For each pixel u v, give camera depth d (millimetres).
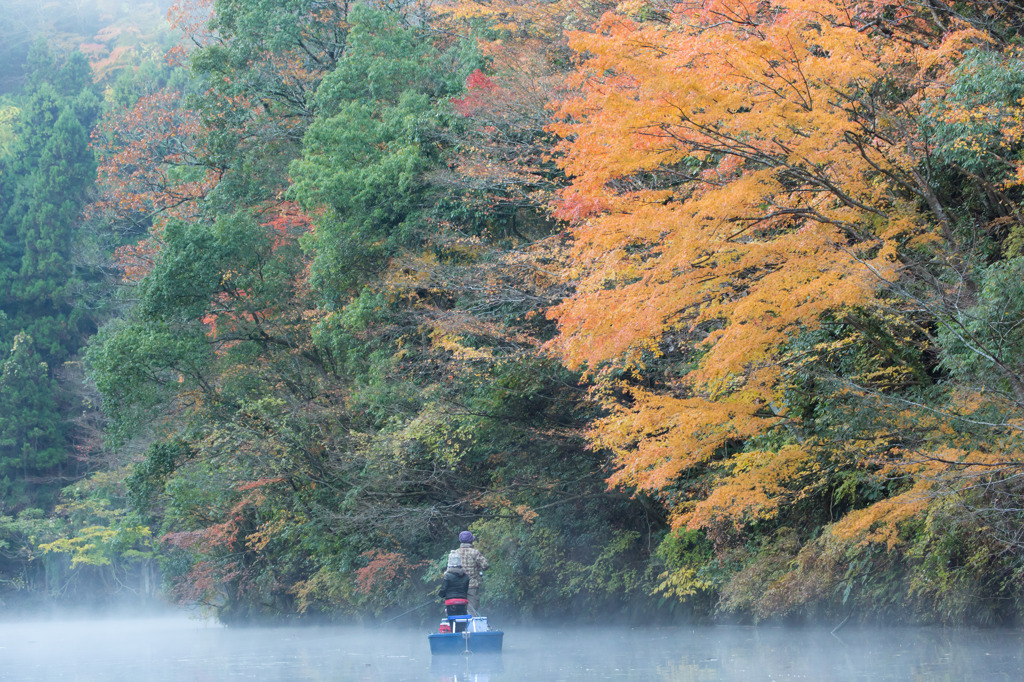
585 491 37531
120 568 104250
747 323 18750
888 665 17078
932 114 18484
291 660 26391
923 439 19297
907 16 21391
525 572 39094
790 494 24844
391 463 40125
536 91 36312
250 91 57125
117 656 31859
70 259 114875
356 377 44906
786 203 20125
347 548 45688
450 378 39250
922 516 21406
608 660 21500
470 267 38062
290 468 46375
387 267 43438
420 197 42000
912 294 19844
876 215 19859
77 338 113750
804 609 25812
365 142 44938
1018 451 17750
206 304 53562
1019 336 18016
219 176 63125
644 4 26281
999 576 21312
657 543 34656
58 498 106625
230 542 56594
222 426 50719
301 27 56031
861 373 23156
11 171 121562
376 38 48094
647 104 16578
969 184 21969
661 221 17859
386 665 23234
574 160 18625
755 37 17125
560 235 33500
